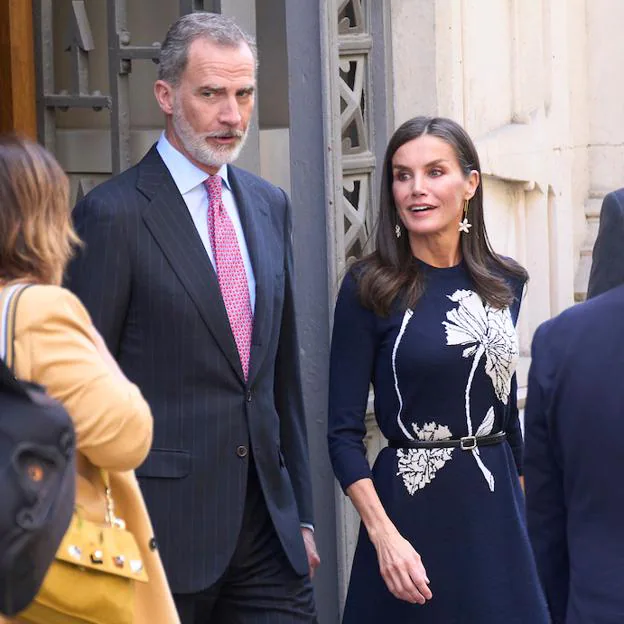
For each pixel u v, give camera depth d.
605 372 10.10
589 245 24.83
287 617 13.48
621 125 24.98
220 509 12.94
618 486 10.02
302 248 17.77
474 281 14.20
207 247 13.20
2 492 8.30
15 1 17.73
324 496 17.95
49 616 9.36
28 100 18.00
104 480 9.84
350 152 18.09
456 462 13.88
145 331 12.74
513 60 21.94
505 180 21.70
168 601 10.41
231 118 12.87
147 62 19.00
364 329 14.07
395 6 18.30
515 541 14.04
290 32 17.50
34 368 9.19
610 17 24.89
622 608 9.89
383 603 14.06
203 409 12.86
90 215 12.68
